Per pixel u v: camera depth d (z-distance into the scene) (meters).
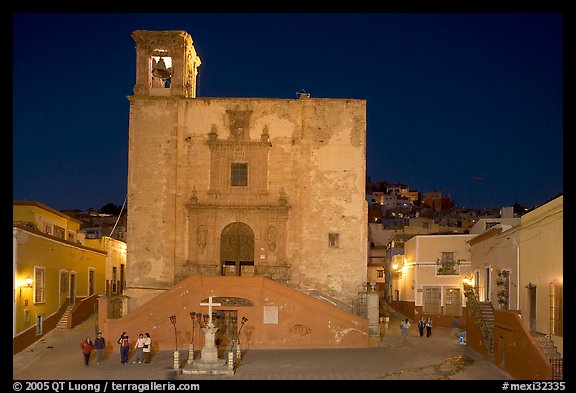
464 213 120.94
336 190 42.72
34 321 37.41
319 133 43.09
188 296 37.34
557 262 26.39
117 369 30.64
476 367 30.55
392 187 168.00
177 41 43.59
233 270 42.84
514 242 33.03
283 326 37.38
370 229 89.31
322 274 42.12
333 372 29.47
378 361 32.53
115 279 58.78
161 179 42.53
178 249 42.16
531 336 25.03
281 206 42.12
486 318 34.94
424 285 53.56
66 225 51.56
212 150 42.78
